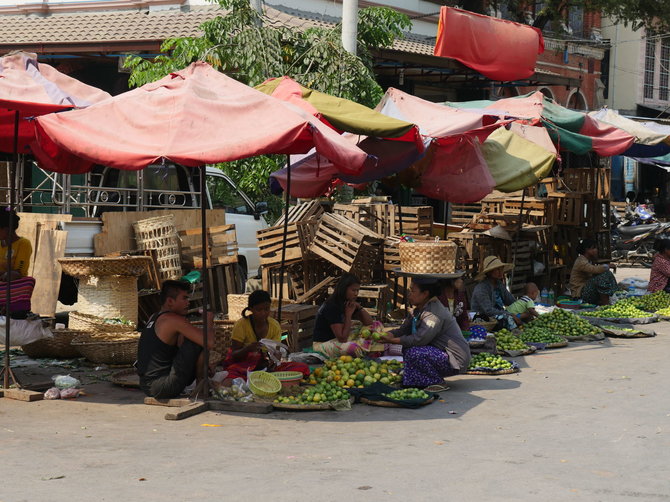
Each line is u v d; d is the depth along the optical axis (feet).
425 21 82.79
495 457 19.07
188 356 24.21
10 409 23.80
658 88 120.37
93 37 60.64
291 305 34.99
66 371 29.66
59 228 36.09
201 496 15.90
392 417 23.41
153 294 38.14
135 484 16.66
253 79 50.47
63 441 20.21
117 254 37.70
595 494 16.30
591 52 107.45
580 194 53.42
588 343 36.86
